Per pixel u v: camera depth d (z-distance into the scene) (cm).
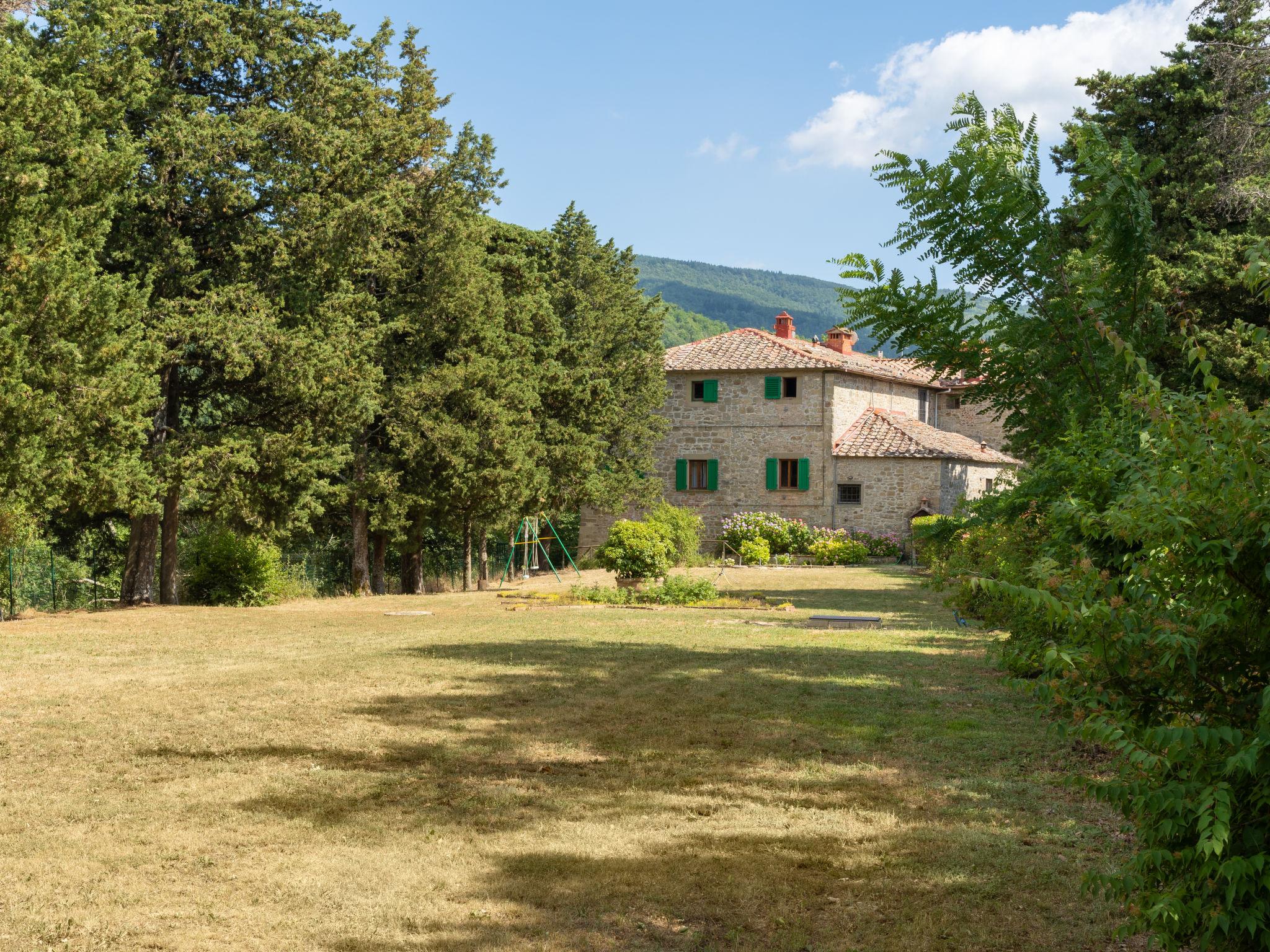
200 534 2286
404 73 2452
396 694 928
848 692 952
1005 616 1163
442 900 445
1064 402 758
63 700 890
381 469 2325
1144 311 762
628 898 448
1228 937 295
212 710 848
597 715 840
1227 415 303
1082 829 543
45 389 1467
